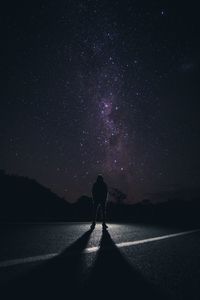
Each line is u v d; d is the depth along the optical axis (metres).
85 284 3.23
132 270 4.03
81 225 10.66
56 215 17.09
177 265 4.54
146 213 20.45
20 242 5.79
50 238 6.59
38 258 4.32
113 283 3.35
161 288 3.30
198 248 6.52
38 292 2.87
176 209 21.78
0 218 11.65
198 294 3.18
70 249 5.24
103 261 4.44
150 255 5.23
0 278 3.24
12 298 2.68
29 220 11.87
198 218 19.33
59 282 3.23
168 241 7.38
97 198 9.70
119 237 7.44
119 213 20.09
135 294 3.03
